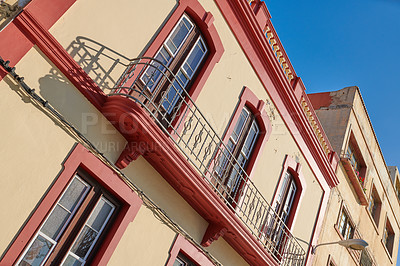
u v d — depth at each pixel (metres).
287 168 11.85
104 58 7.05
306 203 12.96
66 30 6.55
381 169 20.70
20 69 5.94
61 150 6.31
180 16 8.47
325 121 17.44
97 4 6.99
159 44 7.92
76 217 6.47
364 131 18.58
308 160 13.04
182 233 8.22
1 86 5.71
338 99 17.89
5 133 5.70
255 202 10.41
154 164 7.72
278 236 10.62
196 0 8.73
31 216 5.84
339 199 15.59
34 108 6.05
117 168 7.07
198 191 7.86
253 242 9.17
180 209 8.27
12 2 5.92
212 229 8.72
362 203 17.72
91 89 6.75
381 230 20.59
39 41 6.11
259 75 10.67
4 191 5.61
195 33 8.88
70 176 6.36
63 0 6.48
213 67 9.17
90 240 6.67
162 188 7.95
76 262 6.45
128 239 7.16
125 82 7.32
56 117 6.30
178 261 8.23
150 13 7.86
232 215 8.54
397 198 23.11
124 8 7.40
